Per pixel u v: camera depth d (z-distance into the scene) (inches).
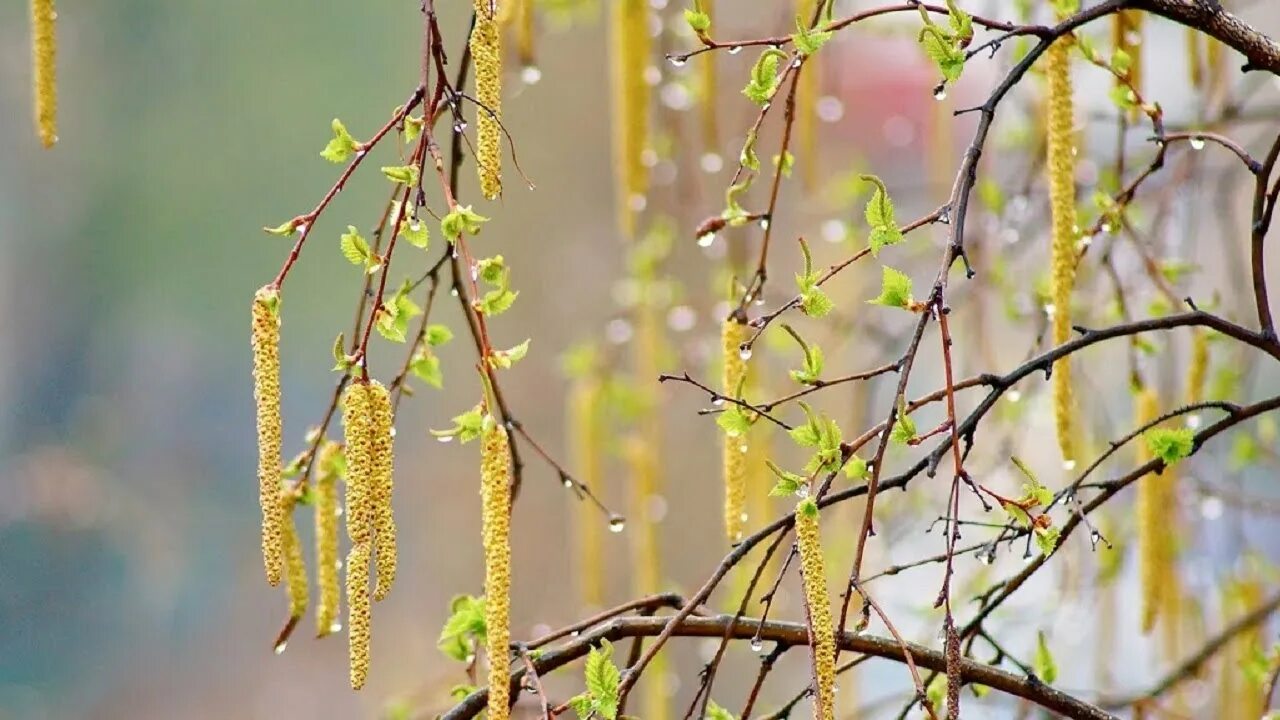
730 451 62.2
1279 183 61.7
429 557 145.2
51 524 140.9
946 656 59.6
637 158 67.9
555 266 137.2
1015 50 68.2
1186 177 68.7
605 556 128.7
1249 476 97.7
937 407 114.3
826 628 59.7
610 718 60.5
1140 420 65.6
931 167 93.0
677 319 84.8
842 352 110.5
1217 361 76.8
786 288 112.1
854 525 88.4
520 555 139.9
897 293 59.9
